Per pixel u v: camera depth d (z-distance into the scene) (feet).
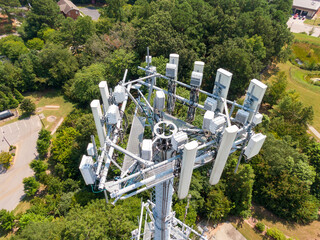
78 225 90.74
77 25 229.04
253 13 229.66
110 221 99.30
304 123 165.48
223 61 181.16
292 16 407.64
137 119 64.69
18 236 99.76
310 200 132.77
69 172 137.90
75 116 170.50
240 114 54.34
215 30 214.48
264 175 130.52
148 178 46.32
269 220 129.08
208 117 49.57
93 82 182.09
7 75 197.26
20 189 139.44
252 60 195.11
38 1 271.08
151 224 79.25
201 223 124.36
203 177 125.49
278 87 185.57
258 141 50.80
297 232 124.16
